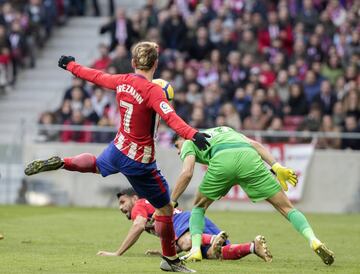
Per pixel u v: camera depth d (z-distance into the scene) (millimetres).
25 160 52344
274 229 39000
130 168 22828
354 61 58906
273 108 54500
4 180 52500
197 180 50625
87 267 24641
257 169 26672
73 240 33281
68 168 23188
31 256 27406
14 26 65312
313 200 51156
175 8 62188
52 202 52250
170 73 57281
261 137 51156
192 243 27109
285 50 61719
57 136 52750
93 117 54625
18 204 52219
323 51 60781
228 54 60906
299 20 62969
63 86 67062
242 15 64125
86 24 72000
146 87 22438
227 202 51438
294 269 25172
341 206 51156
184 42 61312
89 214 45562
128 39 62906
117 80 22922
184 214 28781
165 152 51531
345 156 51031
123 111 22797
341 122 54812
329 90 55781
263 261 27344
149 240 33750
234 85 57344
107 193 52156
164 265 23891
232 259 27266
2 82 63562
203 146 21172
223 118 51812
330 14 65188
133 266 24984
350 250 31453
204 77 58750
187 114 54906
